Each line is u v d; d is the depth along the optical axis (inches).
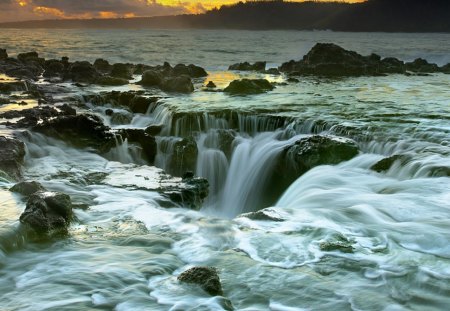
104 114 781.3
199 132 659.4
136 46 2915.8
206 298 219.0
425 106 759.7
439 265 258.2
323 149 516.1
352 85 1119.0
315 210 347.9
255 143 609.0
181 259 265.7
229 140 626.2
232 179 597.0
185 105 754.2
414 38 4926.2
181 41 3818.9
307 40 4207.7
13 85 952.9
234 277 243.6
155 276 241.9
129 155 585.0
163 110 736.3
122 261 258.4
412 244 288.0
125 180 442.9
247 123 674.8
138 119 758.5
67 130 577.6
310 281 239.0
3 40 3580.2
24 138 550.3
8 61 1467.8
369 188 427.8
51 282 232.8
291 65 1596.9
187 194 413.7
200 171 605.3
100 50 2480.3
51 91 938.1
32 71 1325.0
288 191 483.8
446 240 289.9
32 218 287.9
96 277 238.2
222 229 310.8
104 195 394.6
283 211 345.7
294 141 573.3
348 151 512.1
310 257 267.4
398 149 523.8
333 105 767.7
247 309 213.8
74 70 1212.5
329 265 257.3
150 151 604.7
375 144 545.6
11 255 264.1
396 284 236.7
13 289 226.4
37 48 2539.4
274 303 218.7
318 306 215.9
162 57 2129.7
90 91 951.0
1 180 400.8
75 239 289.6
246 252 274.8
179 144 607.2
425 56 2297.0
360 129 582.2
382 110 714.8
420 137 551.5
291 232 304.7
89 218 333.7
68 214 310.8
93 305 212.4
